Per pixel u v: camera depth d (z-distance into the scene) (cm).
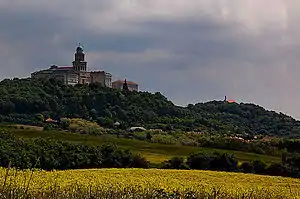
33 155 7644
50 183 3528
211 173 7125
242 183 5978
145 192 2642
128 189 2664
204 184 5116
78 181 4250
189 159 9569
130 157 9319
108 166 9094
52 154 8119
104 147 9269
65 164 8331
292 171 9275
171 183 4875
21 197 1938
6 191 1956
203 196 2797
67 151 8512
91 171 6431
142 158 9419
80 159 8612
